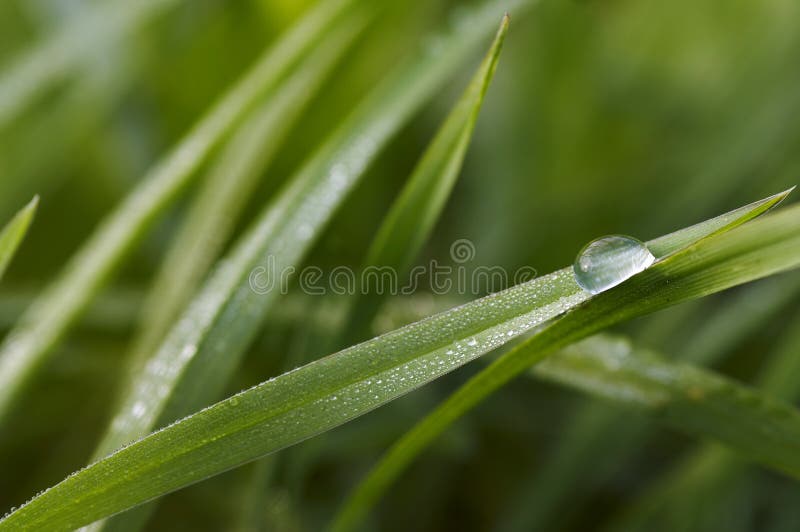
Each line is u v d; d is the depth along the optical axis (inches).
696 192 8.1
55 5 8.7
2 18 8.6
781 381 6.2
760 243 5.0
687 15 9.0
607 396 5.6
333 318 6.1
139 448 5.0
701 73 8.9
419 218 5.6
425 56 6.3
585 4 9.1
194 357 5.6
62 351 7.2
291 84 7.1
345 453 7.1
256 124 7.1
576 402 7.6
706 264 5.0
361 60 8.4
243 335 5.6
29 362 6.0
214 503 6.8
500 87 9.2
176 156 6.4
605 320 5.1
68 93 8.0
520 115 9.1
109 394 7.4
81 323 7.1
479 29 6.3
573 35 9.1
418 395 7.3
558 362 5.6
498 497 7.4
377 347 5.0
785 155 7.8
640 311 5.1
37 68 7.6
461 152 5.5
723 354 6.8
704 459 6.3
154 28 8.3
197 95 8.5
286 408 5.0
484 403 7.6
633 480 7.3
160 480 5.0
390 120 6.1
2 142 8.0
